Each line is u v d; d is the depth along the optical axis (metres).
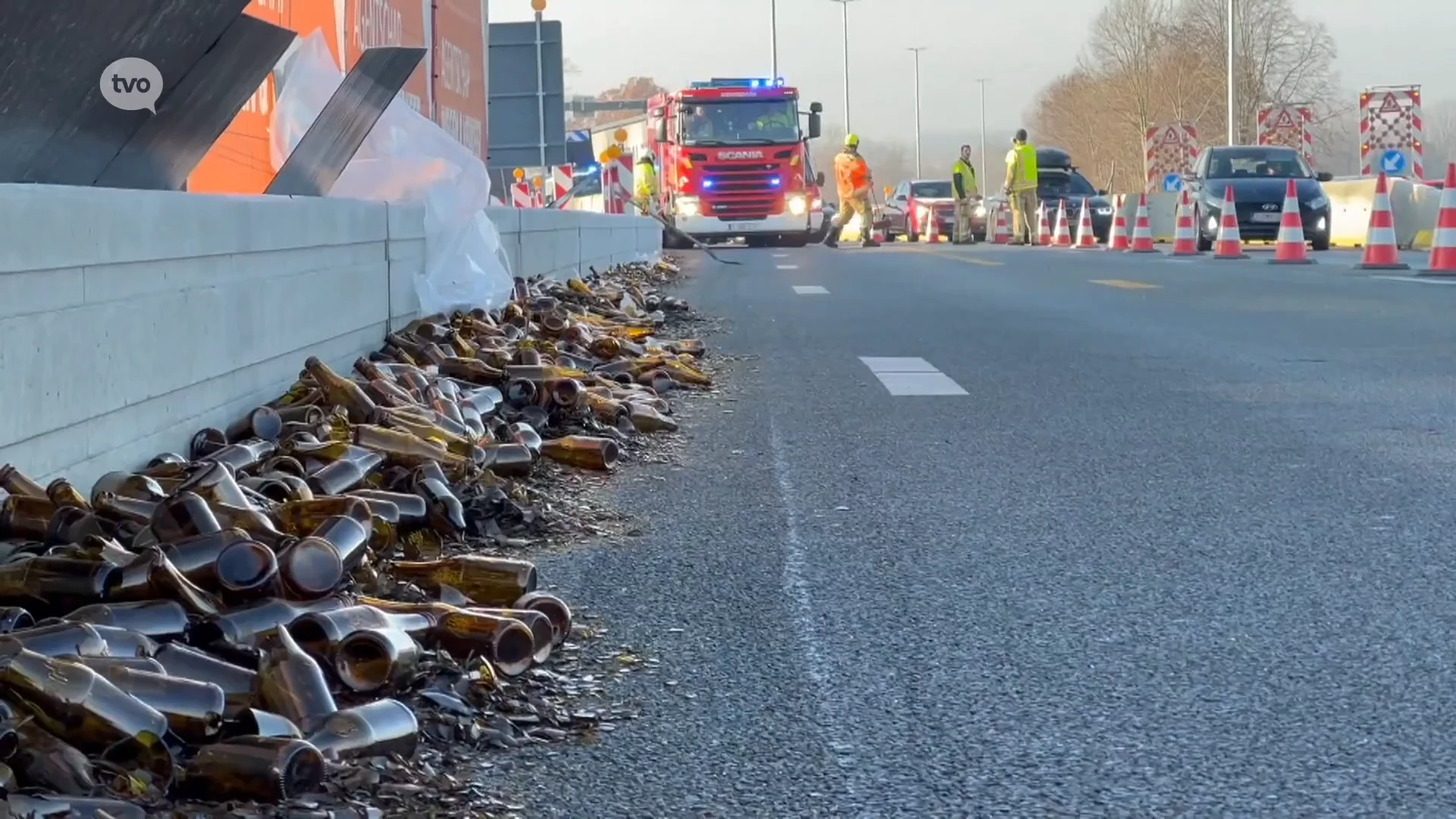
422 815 2.48
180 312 4.50
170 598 2.95
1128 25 82.31
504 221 9.80
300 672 2.67
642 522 4.71
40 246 3.60
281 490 4.00
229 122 5.65
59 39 4.48
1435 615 3.61
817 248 32.50
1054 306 12.60
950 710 3.03
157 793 2.37
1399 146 31.64
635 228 18.78
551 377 6.14
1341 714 2.96
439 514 4.23
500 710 2.96
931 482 5.28
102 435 3.97
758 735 2.90
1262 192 24.88
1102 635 3.50
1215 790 2.61
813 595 3.87
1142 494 5.02
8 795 2.20
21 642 2.54
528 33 26.59
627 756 2.79
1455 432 6.14
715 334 10.45
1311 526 4.54
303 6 8.82
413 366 6.08
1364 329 10.28
